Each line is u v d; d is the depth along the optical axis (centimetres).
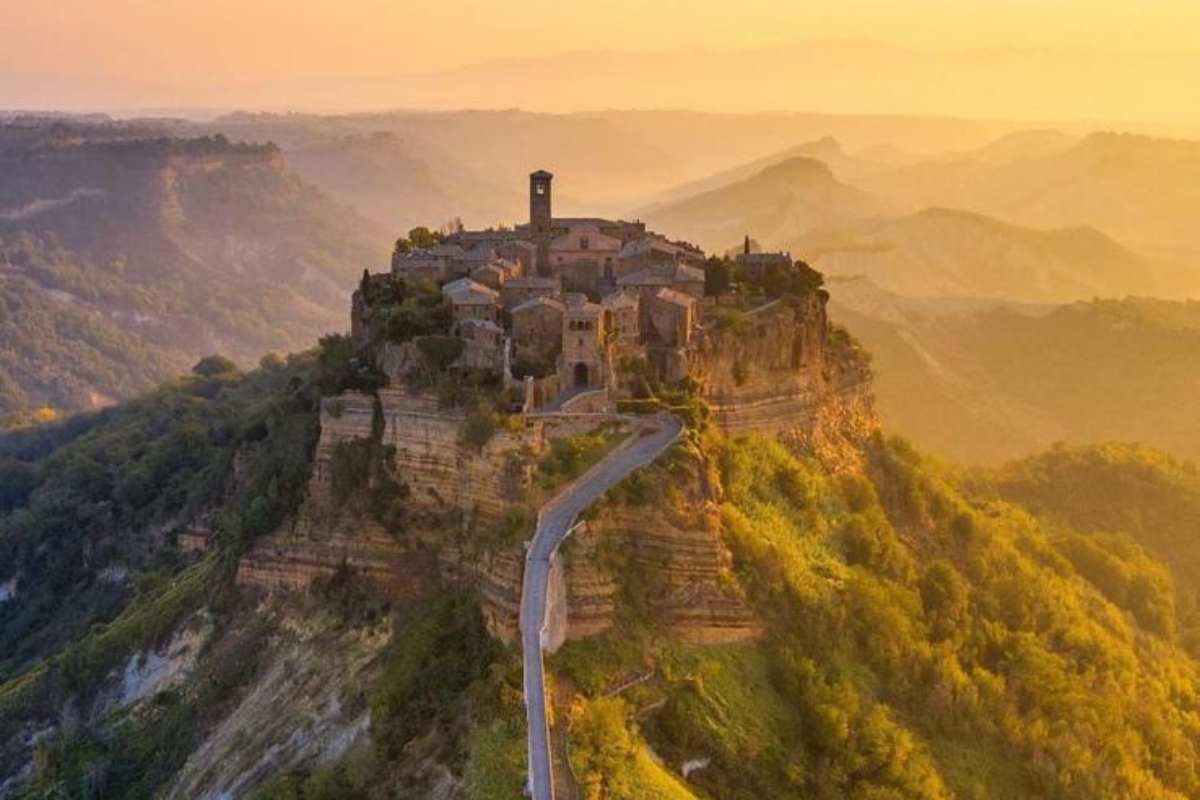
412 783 10706
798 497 14700
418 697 11700
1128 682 15638
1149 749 14725
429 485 13575
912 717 12712
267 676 13838
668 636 11819
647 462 12594
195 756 13700
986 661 14438
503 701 10612
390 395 13975
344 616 13775
